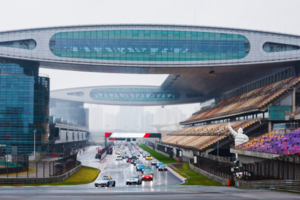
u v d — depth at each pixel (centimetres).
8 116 8344
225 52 7056
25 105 8388
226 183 4156
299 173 3434
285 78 7450
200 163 6116
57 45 7125
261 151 5038
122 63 7075
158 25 7119
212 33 7094
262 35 7019
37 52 7119
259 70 8306
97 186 3997
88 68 7600
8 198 2334
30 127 8388
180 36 7106
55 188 3556
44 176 4534
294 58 6912
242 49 7044
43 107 8562
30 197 2402
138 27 7125
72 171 5616
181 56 7081
